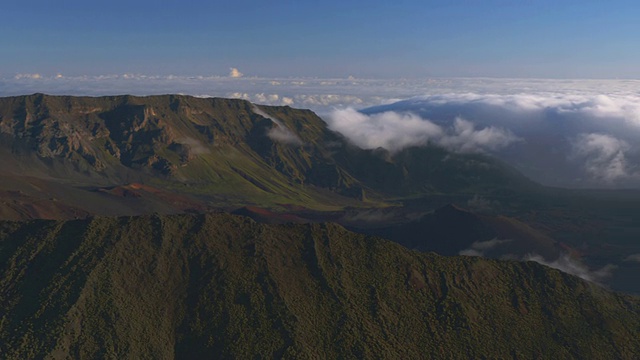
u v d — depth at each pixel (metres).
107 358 144.12
